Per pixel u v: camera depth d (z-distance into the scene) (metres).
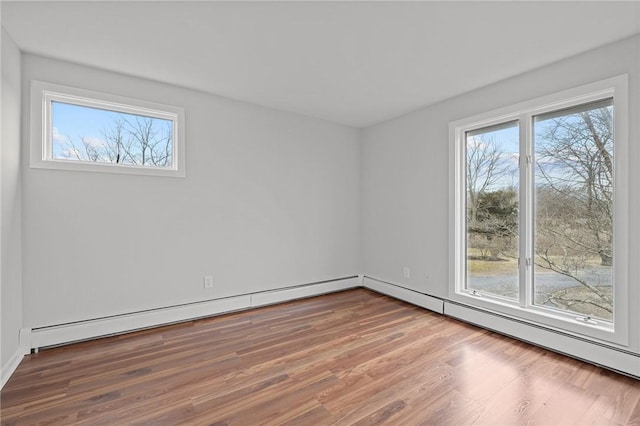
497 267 3.07
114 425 1.64
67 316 2.62
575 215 2.54
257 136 3.68
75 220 2.65
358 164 4.68
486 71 2.76
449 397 1.88
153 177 3.01
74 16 1.99
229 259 3.49
